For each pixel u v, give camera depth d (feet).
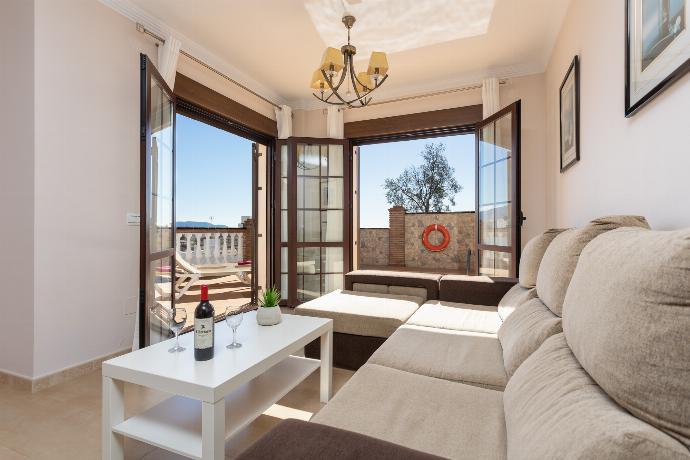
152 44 9.52
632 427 1.73
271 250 15.47
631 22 4.81
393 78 12.95
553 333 3.84
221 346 5.34
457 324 6.77
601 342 2.20
